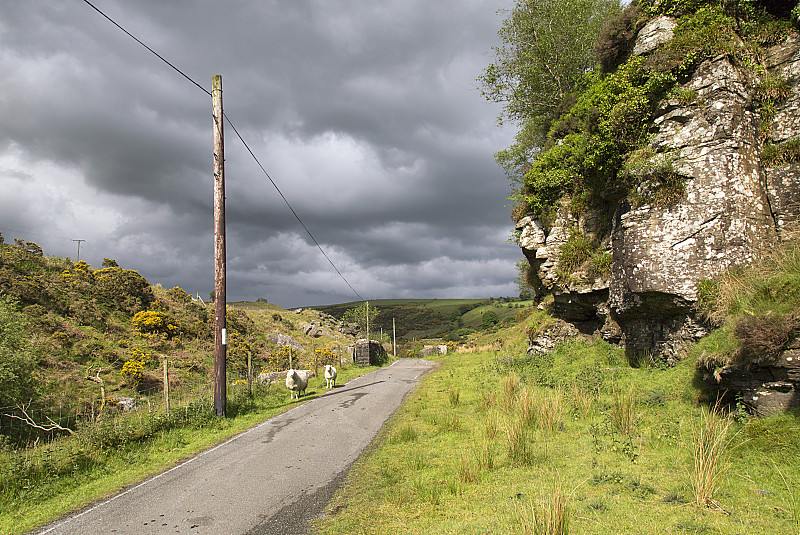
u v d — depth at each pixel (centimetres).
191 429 1097
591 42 2411
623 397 898
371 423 1093
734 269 993
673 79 1184
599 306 1550
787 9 1189
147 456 875
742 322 731
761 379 700
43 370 1545
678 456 638
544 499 487
